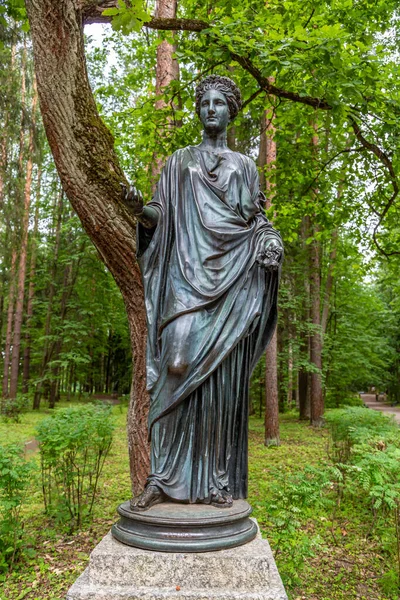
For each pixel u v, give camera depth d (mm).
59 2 4328
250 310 2488
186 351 2354
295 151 8398
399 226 9500
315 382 16547
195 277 2445
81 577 2154
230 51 5730
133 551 2092
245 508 2354
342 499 7379
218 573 2035
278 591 1988
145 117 7109
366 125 7363
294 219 9047
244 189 2639
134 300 4898
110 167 4582
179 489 2381
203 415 2416
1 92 16234
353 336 20047
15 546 5164
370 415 8492
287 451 11500
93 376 30312
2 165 16641
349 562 5527
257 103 7551
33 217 23328
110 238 4578
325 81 5906
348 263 18766
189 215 2559
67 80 4445
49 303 21453
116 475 8914
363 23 7297
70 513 6375
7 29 14672
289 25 6824
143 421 4988
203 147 2777
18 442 6742
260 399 20469
